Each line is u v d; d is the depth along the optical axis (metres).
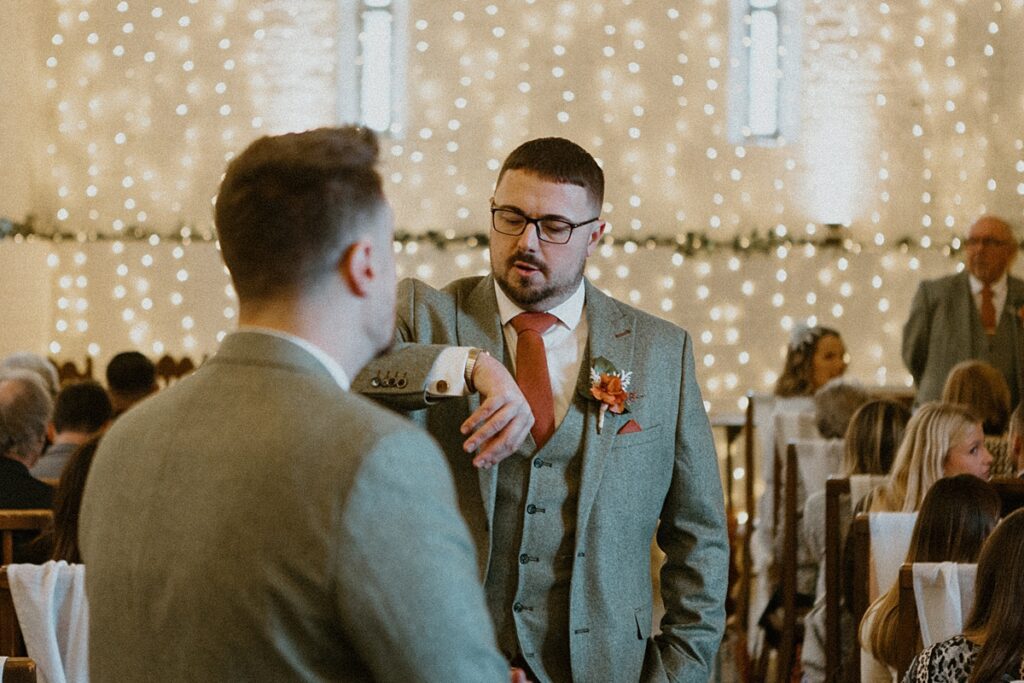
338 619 1.32
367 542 1.31
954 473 3.97
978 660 2.68
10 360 5.96
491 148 9.00
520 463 2.25
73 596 2.93
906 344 7.23
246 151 1.47
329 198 1.44
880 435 4.57
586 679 2.20
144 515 1.42
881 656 3.32
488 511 2.22
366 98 9.05
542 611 2.22
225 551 1.35
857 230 8.93
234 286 1.49
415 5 9.03
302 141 1.46
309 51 9.02
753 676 5.46
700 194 8.98
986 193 8.71
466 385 2.09
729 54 9.02
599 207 2.30
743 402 8.86
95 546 1.47
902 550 3.57
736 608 6.68
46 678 2.89
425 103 9.02
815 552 4.77
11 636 2.93
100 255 8.95
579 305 2.35
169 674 1.37
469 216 8.98
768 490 5.62
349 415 1.38
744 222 8.98
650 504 2.32
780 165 8.97
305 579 1.32
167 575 1.37
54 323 8.95
